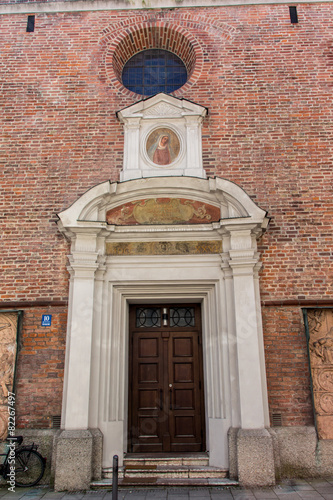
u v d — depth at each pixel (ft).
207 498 19.58
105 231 25.46
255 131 28.27
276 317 24.62
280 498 19.43
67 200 27.14
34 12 31.65
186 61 32.71
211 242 25.73
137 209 26.50
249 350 23.16
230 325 24.04
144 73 32.91
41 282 25.45
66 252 25.94
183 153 27.76
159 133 28.43
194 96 29.25
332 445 22.63
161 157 27.89
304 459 22.40
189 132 28.09
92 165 27.81
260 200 26.81
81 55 30.42
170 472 22.33
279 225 26.25
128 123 28.32
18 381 23.82
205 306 25.77
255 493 20.13
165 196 26.68
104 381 23.62
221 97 29.14
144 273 25.27
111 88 29.58
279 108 28.78
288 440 22.63
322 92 29.12
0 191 27.37
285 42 30.42
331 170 27.35
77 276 24.41
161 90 32.50
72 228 24.90
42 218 26.76
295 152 27.78
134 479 21.97
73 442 21.72
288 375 23.72
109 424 23.00
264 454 21.50
